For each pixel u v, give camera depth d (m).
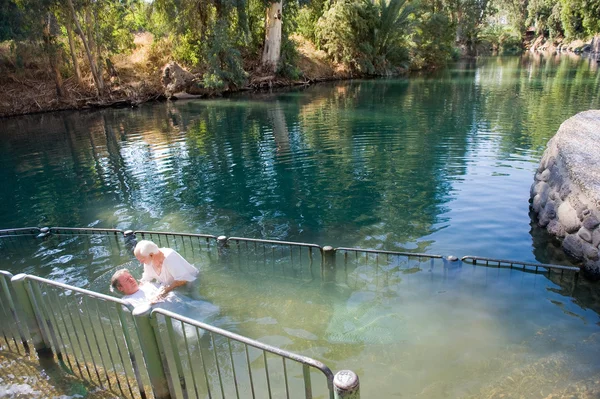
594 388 3.10
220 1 26.64
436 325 3.96
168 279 4.64
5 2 20.02
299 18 36.88
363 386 3.22
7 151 13.38
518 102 18.05
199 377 3.38
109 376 3.35
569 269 4.67
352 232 6.30
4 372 3.40
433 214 6.82
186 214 7.36
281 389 3.21
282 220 6.89
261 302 4.42
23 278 3.29
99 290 4.79
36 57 22.98
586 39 51.50
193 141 13.42
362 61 34.94
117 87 24.52
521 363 3.42
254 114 18.34
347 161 10.16
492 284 4.66
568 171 5.73
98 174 10.21
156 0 26.06
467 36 59.16
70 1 21.98
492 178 8.44
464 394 3.11
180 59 27.70
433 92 23.05
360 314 4.17
